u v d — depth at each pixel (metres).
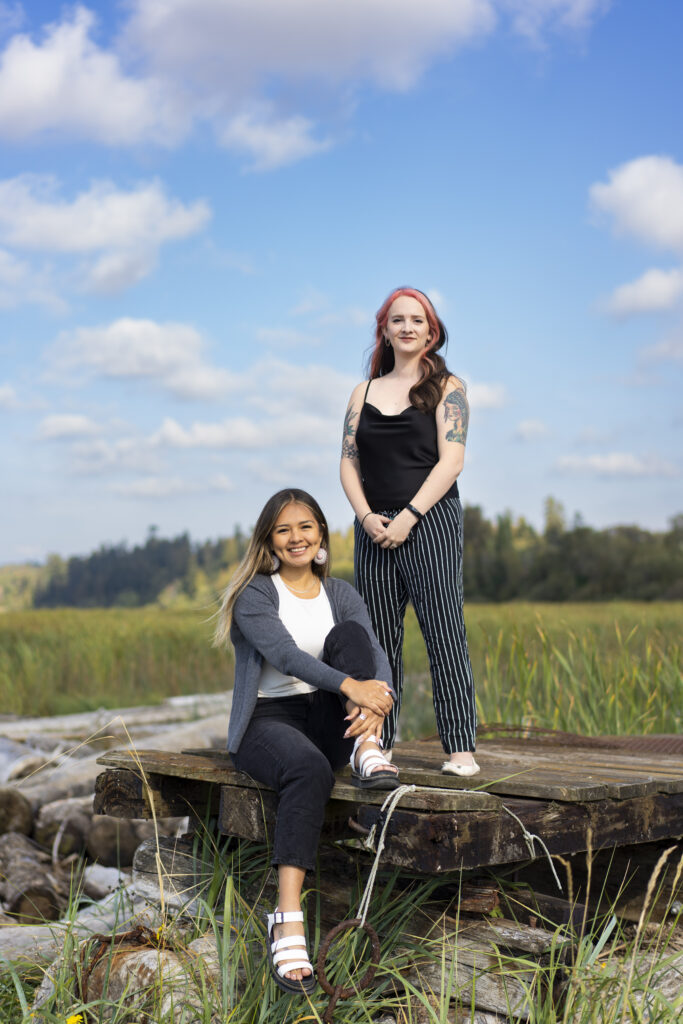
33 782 6.68
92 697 13.13
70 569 190.88
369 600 3.87
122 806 3.80
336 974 2.99
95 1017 3.02
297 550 3.49
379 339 4.06
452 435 3.76
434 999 2.93
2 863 5.36
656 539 77.56
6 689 12.73
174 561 180.75
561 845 3.16
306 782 3.01
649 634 8.89
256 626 3.38
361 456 3.89
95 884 5.21
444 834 2.82
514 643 7.23
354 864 3.76
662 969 3.15
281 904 2.87
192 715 11.30
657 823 3.53
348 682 3.14
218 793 3.88
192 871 3.71
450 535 3.73
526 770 3.79
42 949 3.79
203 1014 2.84
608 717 6.70
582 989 2.71
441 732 3.62
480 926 3.12
